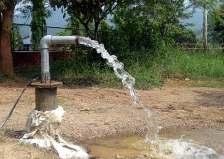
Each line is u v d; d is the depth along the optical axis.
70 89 16.91
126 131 10.25
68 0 20.02
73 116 11.48
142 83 18.08
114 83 18.11
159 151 8.76
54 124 8.38
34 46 24.86
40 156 7.56
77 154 8.06
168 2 21.58
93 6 20.59
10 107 12.43
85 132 9.88
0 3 18.16
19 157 7.35
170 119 11.55
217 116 12.19
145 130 10.41
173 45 23.91
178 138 9.81
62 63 21.11
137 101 14.37
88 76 19.36
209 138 9.88
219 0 24.48
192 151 8.80
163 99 15.10
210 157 8.47
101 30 22.00
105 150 8.70
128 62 20.67
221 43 34.56
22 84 18.06
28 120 8.44
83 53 21.58
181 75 21.12
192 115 12.17
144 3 21.03
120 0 20.95
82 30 23.86
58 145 8.15
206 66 22.16
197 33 34.12
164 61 21.67
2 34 19.52
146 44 22.09
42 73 8.55
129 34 21.92
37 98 8.43
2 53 19.39
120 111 12.51
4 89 16.23
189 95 16.30
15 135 8.76
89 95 15.29
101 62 20.45
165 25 22.88
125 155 8.39
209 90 17.75
